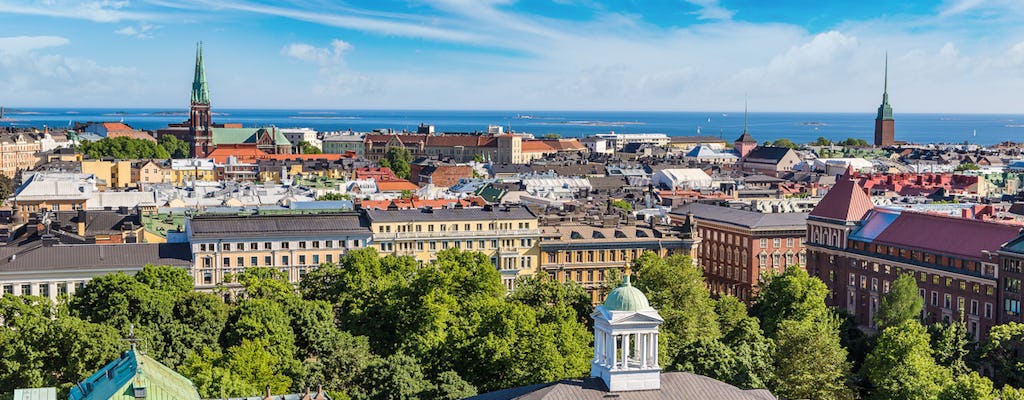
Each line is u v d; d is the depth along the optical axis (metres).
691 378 128.50
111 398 128.75
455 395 153.50
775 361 173.38
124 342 165.62
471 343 168.88
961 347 195.62
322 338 184.12
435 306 193.38
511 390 129.75
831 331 193.12
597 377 127.81
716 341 170.25
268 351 173.50
